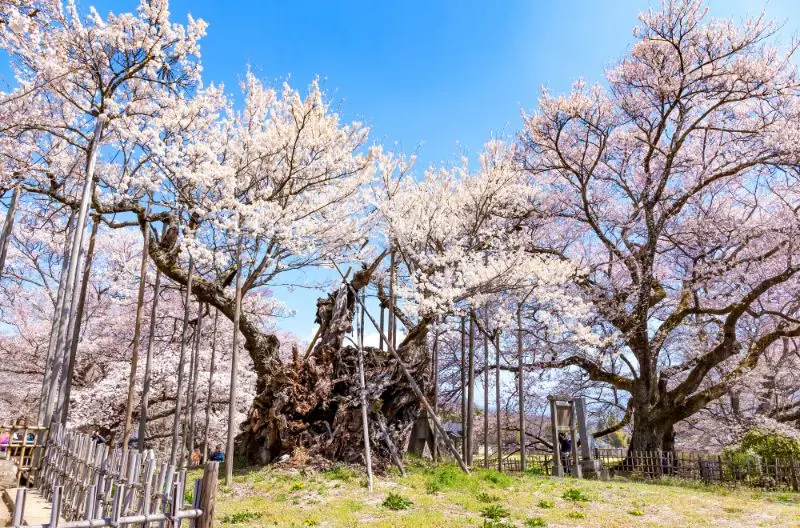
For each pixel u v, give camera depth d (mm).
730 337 17281
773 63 17328
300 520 8078
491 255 16984
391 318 16250
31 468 8539
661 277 22266
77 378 21688
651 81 18922
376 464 13352
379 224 17047
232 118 14305
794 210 18234
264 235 13578
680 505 10227
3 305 21828
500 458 15562
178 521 4137
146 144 11961
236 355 11859
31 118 11906
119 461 5055
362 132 15906
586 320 20094
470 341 15664
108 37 10430
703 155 19844
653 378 19016
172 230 14484
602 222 21766
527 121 20000
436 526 7734
